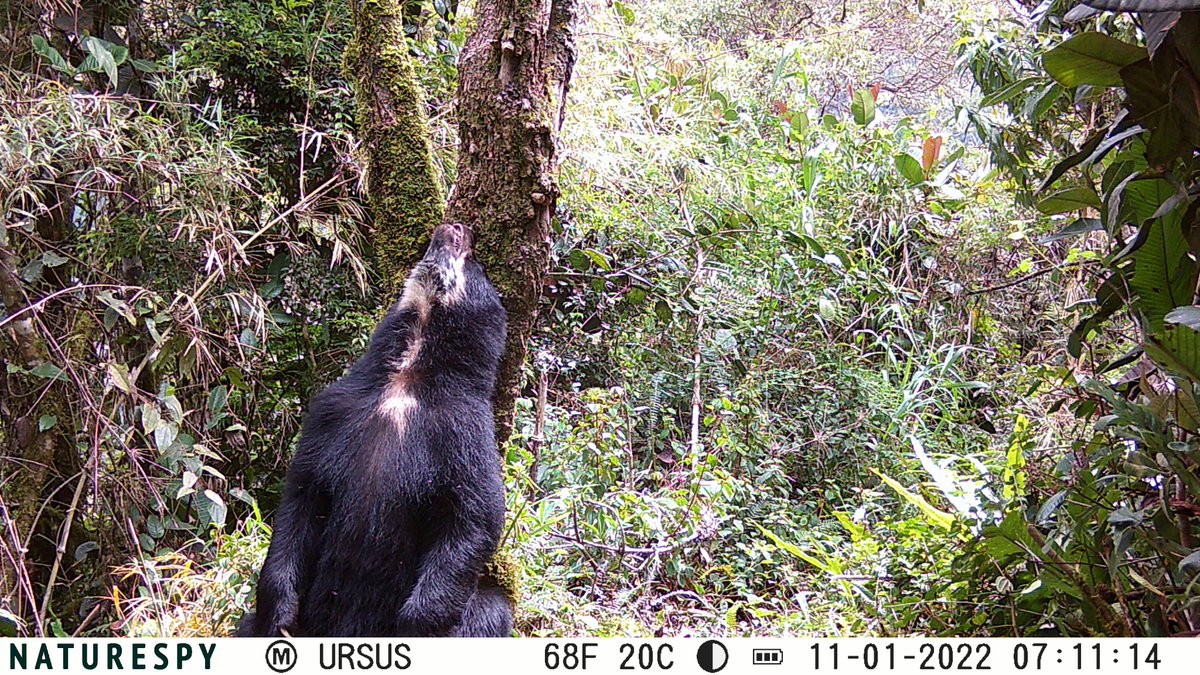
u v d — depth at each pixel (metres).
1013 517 2.93
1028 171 5.29
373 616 2.46
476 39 2.68
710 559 4.31
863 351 6.45
